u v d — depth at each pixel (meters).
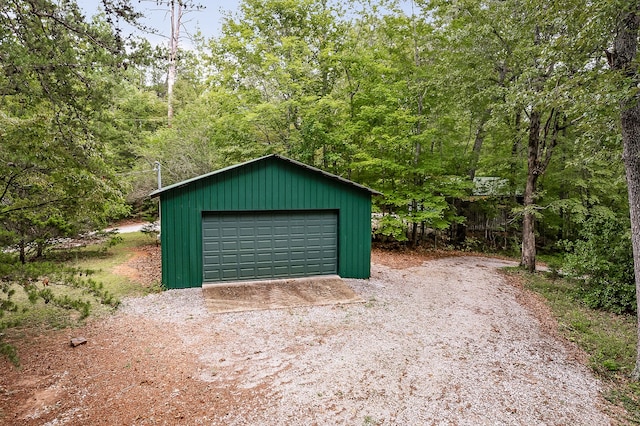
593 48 6.61
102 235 11.76
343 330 7.11
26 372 5.13
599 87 5.94
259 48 16.69
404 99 16.42
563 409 4.80
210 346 6.23
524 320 8.17
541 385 5.37
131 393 4.74
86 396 4.63
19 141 4.87
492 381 5.40
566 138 14.42
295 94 16.67
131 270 11.19
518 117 14.75
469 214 20.88
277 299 8.86
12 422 4.07
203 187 9.64
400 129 15.20
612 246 9.52
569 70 7.28
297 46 16.38
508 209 18.61
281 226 10.43
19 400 4.49
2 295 8.12
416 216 15.25
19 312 7.29
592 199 14.98
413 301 9.12
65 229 7.89
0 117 4.90
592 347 6.88
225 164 18.25
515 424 4.43
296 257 10.61
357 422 4.35
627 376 5.82
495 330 7.43
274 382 5.15
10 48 4.76
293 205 10.41
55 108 5.37
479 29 12.00
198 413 4.39
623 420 4.62
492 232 20.19
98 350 5.90
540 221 18.25
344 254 10.95
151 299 8.62
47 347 5.94
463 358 6.10
